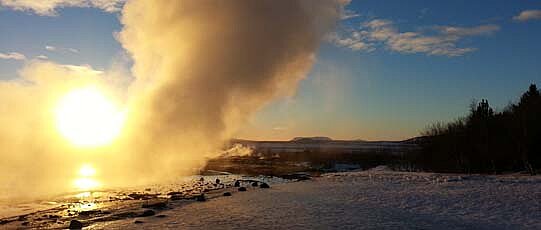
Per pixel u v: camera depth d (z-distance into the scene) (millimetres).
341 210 30734
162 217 29531
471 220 26375
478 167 69625
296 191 43688
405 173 62406
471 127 72688
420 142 85438
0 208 39000
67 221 29812
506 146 64625
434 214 28562
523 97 72562
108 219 29766
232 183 62156
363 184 49062
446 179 48594
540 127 61562
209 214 30219
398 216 28016
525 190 37062
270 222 26734
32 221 30375
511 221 25812
